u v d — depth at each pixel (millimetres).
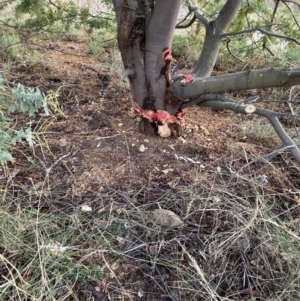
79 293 1543
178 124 2215
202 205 1882
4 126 1750
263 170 2113
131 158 2098
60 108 2496
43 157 2105
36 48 3363
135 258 1658
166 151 2148
